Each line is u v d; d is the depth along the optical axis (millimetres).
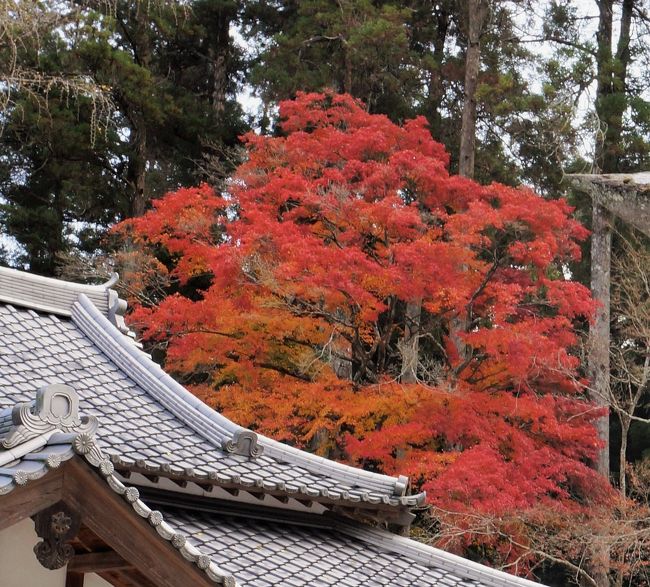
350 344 16078
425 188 15109
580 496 17672
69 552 4781
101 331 8133
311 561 7137
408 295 13180
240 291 13812
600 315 17938
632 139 21438
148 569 4961
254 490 6945
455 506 13117
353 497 7582
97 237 23391
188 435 7266
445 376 14852
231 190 15703
